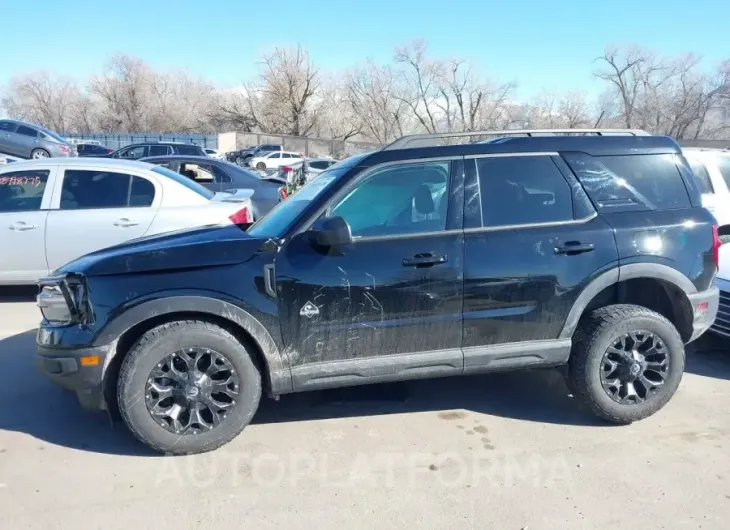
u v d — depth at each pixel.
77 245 6.81
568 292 3.95
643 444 3.85
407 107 46.97
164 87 67.19
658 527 3.03
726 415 4.25
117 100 65.12
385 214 3.88
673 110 43.47
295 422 4.18
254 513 3.16
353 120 52.25
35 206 6.84
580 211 4.04
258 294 3.64
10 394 4.62
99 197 6.93
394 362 3.84
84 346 3.55
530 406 4.45
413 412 4.34
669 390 4.10
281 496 3.31
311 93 56.66
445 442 3.90
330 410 4.37
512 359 3.96
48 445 3.86
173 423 3.64
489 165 4.00
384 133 47.41
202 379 3.64
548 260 3.91
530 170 4.04
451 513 3.15
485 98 44.16
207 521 3.10
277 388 3.75
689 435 3.96
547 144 4.11
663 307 4.38
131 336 3.69
